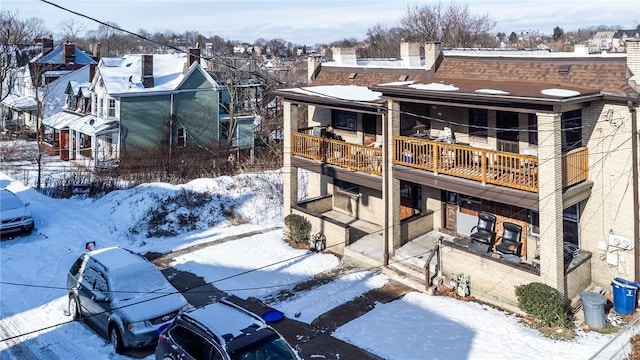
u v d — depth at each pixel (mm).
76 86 44281
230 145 41406
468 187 16328
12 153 41562
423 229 20016
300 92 20875
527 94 14453
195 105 41250
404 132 19516
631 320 14539
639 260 15203
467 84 17531
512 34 87750
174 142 40344
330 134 22609
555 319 14188
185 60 43906
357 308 15859
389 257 18688
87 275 15320
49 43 58031
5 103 53406
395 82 20562
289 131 22125
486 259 16078
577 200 15375
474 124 18672
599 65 15875
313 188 25156
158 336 13141
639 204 15016
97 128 37219
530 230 17391
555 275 14586
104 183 29406
